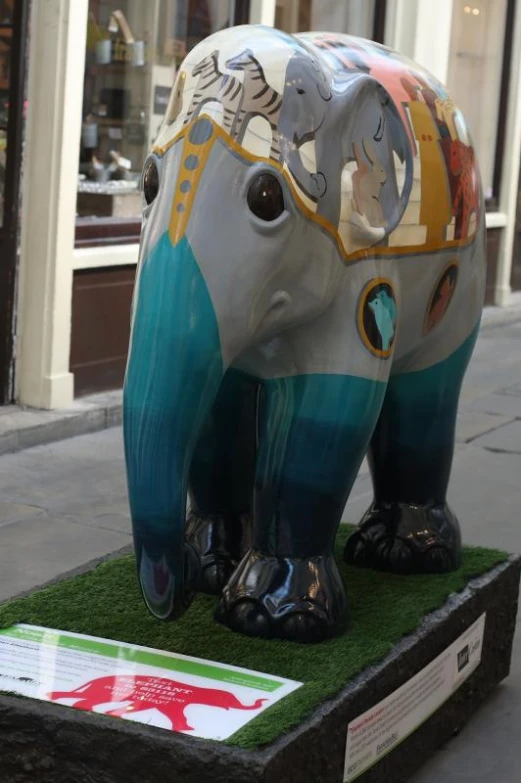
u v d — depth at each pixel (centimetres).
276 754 219
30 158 610
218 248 225
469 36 1041
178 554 223
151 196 238
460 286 291
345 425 258
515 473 593
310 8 831
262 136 231
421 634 275
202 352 223
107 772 229
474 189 291
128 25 668
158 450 220
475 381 811
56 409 625
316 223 238
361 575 313
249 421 293
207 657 258
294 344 255
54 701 237
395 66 281
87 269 646
